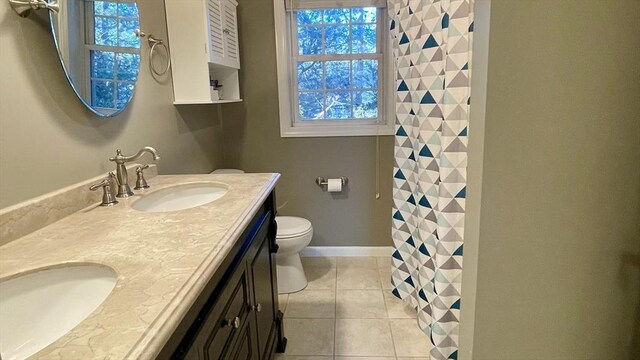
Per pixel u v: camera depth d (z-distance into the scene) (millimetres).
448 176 1478
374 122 2805
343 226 2900
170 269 779
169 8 1920
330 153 2781
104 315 623
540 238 863
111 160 1359
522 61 776
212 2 1997
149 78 1774
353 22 2680
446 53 1413
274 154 2801
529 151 814
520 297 889
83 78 1285
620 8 802
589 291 921
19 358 720
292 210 2885
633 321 965
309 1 2609
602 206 879
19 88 1052
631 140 863
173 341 689
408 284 2189
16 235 984
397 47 2008
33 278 813
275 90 2707
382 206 2850
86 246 915
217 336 930
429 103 1632
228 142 2789
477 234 847
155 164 1812
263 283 1528
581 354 958
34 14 1098
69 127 1242
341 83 2773
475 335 899
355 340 1939
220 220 1079
